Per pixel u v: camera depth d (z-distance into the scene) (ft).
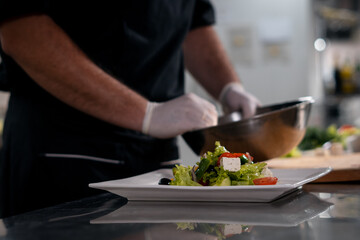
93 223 1.65
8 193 3.91
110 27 3.84
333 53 17.02
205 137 3.20
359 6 14.83
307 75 11.35
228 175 2.17
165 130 3.59
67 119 3.72
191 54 5.12
